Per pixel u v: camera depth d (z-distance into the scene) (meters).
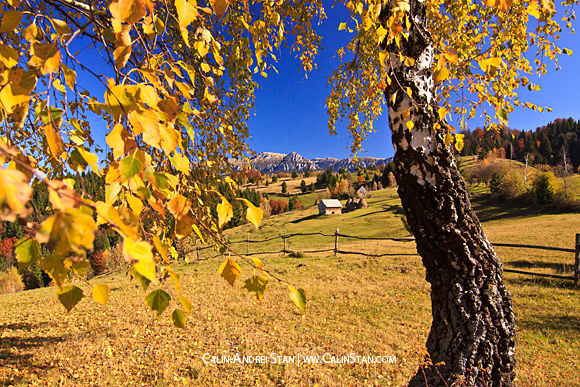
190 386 3.99
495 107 2.83
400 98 2.33
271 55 1.57
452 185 2.25
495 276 2.27
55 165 1.28
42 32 0.75
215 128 3.03
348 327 5.81
